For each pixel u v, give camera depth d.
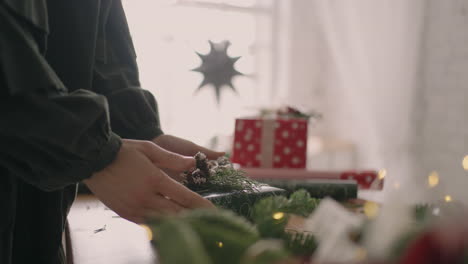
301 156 1.92
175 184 1.09
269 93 3.66
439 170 2.78
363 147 3.28
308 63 3.74
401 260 0.37
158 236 0.44
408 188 0.47
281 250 0.45
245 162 1.94
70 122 0.95
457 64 2.71
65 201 1.32
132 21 3.27
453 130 2.72
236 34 3.58
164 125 3.40
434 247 0.35
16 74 0.89
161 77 3.36
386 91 3.13
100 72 1.39
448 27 2.78
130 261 1.10
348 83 3.37
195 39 3.44
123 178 1.08
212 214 0.50
